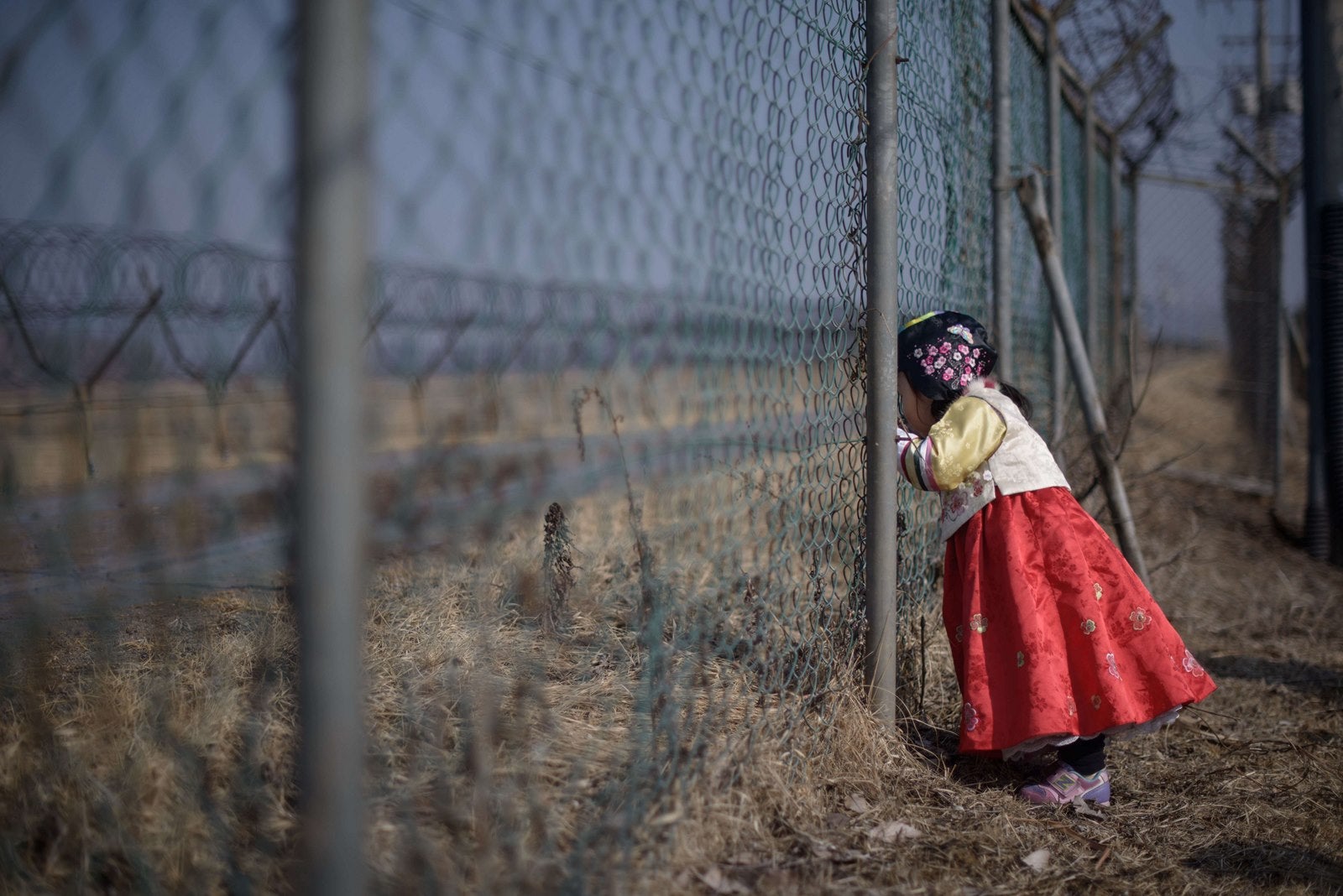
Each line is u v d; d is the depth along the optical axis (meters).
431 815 1.81
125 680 2.32
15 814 1.73
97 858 1.65
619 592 3.22
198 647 2.61
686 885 1.80
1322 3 5.73
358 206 1.01
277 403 1.43
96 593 2.81
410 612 2.94
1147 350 10.74
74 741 1.97
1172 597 4.73
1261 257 8.14
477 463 1.58
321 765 1.06
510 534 3.71
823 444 2.46
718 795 2.03
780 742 2.27
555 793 1.92
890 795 2.37
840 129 2.46
